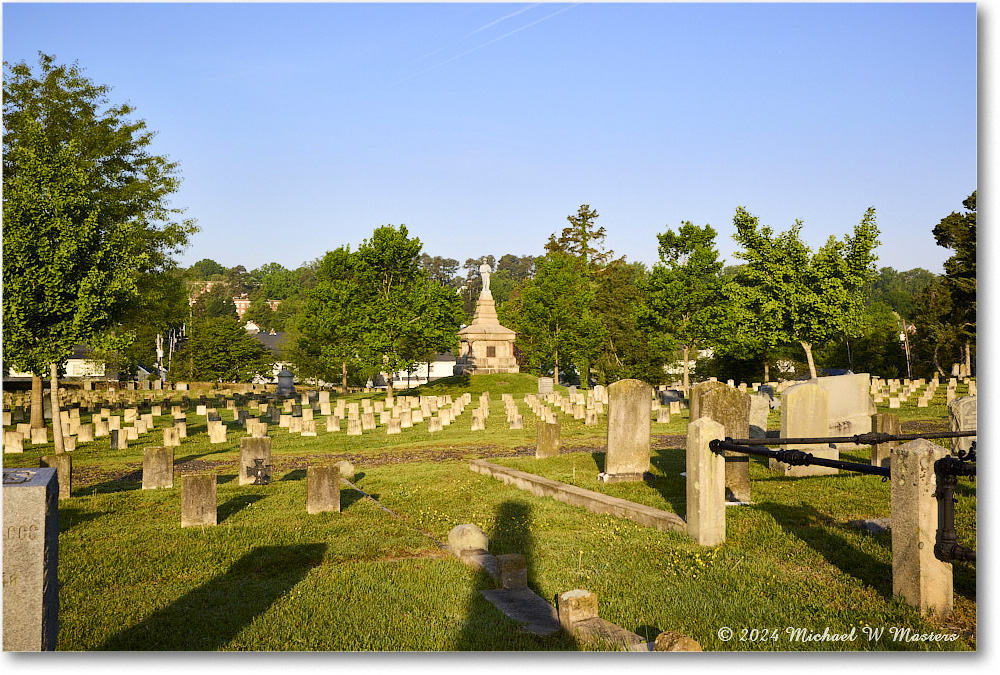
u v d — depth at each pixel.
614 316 84.25
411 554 11.36
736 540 11.33
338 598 9.20
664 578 9.68
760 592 9.02
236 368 79.06
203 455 25.16
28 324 25.33
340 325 50.00
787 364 71.12
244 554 11.46
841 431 20.38
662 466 18.83
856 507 13.27
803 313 45.00
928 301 75.94
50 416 41.06
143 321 42.03
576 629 7.79
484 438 27.66
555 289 67.62
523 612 8.62
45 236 25.41
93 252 26.69
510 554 9.62
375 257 49.56
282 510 14.88
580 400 44.72
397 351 49.44
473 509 14.52
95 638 7.98
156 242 40.47
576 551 11.15
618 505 13.42
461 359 65.62
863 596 8.66
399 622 8.31
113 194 38.09
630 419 16.94
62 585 9.97
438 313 49.59
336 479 14.70
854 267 44.34
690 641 6.95
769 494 14.66
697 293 56.16
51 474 6.33
